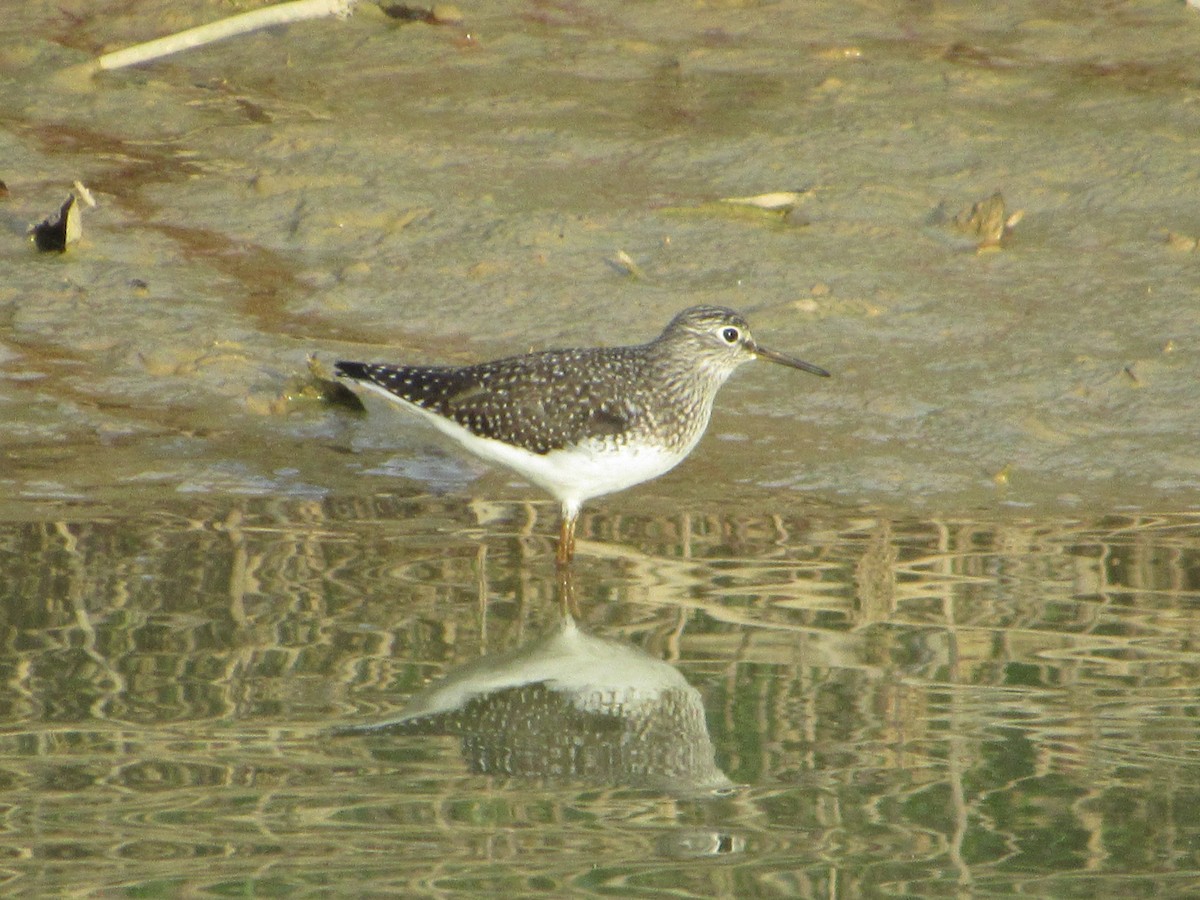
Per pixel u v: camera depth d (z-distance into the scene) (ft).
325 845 26.12
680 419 38.70
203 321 48.44
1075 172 56.95
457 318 49.03
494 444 38.34
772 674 32.17
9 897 24.30
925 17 68.59
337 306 49.57
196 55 63.98
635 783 28.48
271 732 29.58
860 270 51.72
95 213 53.31
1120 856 25.94
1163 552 37.93
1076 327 48.83
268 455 43.27
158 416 44.55
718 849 26.14
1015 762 28.86
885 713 30.66
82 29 65.16
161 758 28.63
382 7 67.92
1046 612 34.88
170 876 25.11
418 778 28.40
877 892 24.91
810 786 28.27
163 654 32.40
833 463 42.93
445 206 54.49
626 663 32.58
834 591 36.09
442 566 37.22
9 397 44.50
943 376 46.80
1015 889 25.18
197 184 55.42
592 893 24.91
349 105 60.75
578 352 39.42
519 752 29.40
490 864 25.58
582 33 67.05
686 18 68.33
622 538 39.22
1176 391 45.75
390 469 43.19
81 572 36.01
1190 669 32.35
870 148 58.34
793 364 40.37
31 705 30.25
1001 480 42.11
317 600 35.12
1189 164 56.95
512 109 60.90
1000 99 61.87
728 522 40.01
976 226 53.78
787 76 63.72
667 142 58.85
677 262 51.96
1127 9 68.90
